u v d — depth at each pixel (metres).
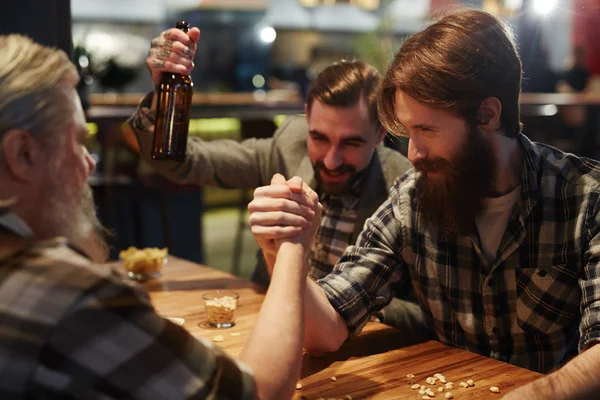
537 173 1.50
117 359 0.83
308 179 2.12
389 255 1.65
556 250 1.49
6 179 0.86
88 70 4.13
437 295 1.64
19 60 0.87
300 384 1.33
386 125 1.48
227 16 8.24
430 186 1.47
